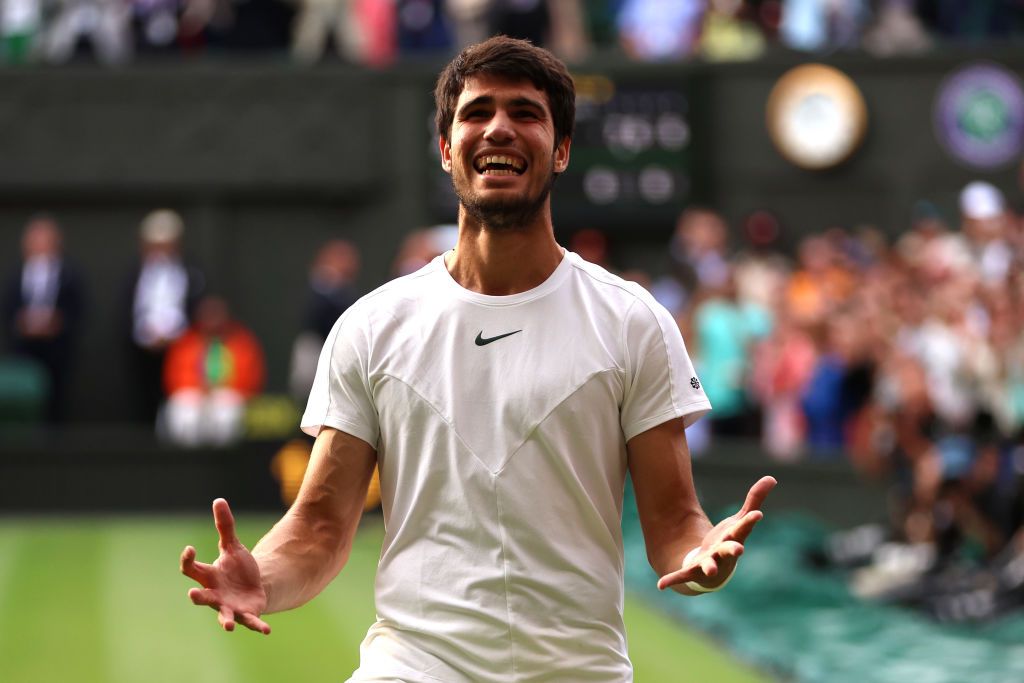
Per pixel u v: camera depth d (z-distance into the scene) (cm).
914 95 5309
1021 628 2706
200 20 5347
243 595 1109
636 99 5269
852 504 3781
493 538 1148
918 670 2442
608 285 1194
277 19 5397
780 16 5472
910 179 5309
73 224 5225
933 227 4128
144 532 4272
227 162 5250
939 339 3328
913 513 3312
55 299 4900
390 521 1191
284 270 5300
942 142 5300
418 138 5294
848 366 3878
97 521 4562
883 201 5322
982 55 5297
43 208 5219
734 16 5466
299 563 1166
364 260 5309
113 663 2655
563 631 1148
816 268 4234
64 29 5297
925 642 2675
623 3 5553
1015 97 5272
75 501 4650
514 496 1145
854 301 3956
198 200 5259
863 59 5319
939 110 5297
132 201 5247
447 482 1159
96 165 5203
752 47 5450
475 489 1151
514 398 1152
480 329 1171
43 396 4838
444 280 1195
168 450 4656
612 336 1172
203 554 3812
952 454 3192
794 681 2477
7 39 5294
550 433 1148
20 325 4875
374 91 5288
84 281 5194
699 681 2514
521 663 1141
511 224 1160
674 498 1176
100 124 5209
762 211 5306
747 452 4128
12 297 4903
